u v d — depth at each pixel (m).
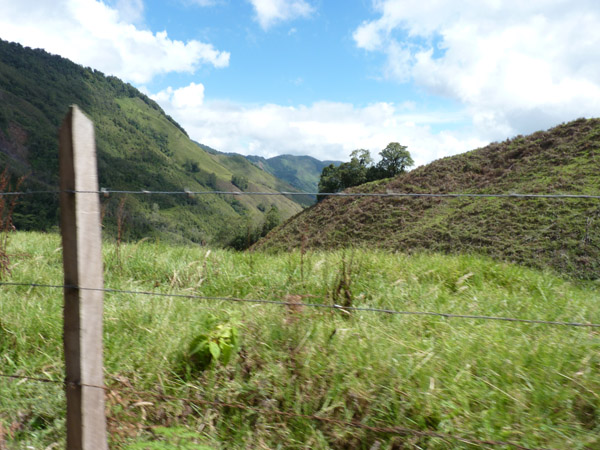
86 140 1.95
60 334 3.61
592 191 29.08
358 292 4.90
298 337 3.38
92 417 2.05
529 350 3.10
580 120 42.47
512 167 40.88
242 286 5.31
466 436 2.34
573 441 2.22
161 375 3.09
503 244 26.19
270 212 70.81
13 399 2.88
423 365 2.94
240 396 2.91
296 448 2.53
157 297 4.44
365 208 43.97
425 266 5.87
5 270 5.16
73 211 1.92
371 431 2.52
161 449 2.21
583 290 5.37
